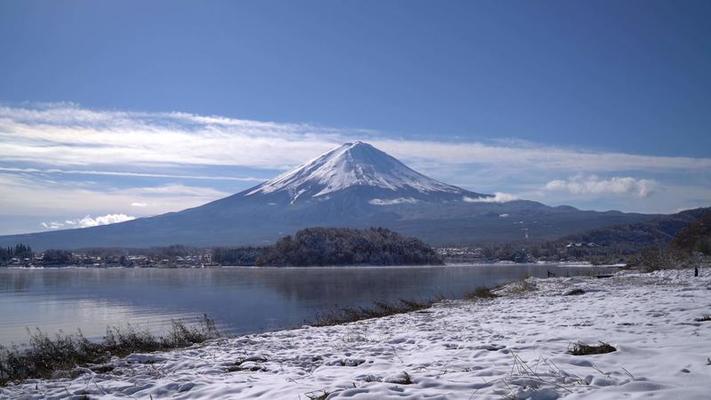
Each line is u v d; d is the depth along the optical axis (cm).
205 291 7244
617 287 2483
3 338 3073
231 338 1580
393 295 5184
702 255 4809
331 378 805
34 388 867
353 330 1518
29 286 9088
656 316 1279
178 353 1183
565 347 927
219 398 725
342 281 8469
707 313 1256
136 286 8825
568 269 11412
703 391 540
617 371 679
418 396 626
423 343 1122
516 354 884
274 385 769
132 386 832
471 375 735
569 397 566
